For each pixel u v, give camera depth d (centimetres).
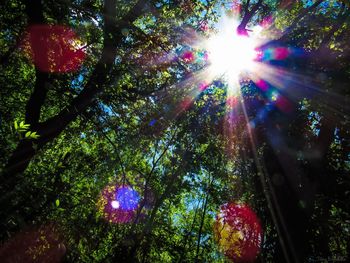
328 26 1276
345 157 1034
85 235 1153
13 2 891
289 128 1077
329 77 1034
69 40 1016
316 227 1003
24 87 1158
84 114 1147
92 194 1187
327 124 1052
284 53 1159
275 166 1073
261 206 1123
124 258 1498
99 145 1493
